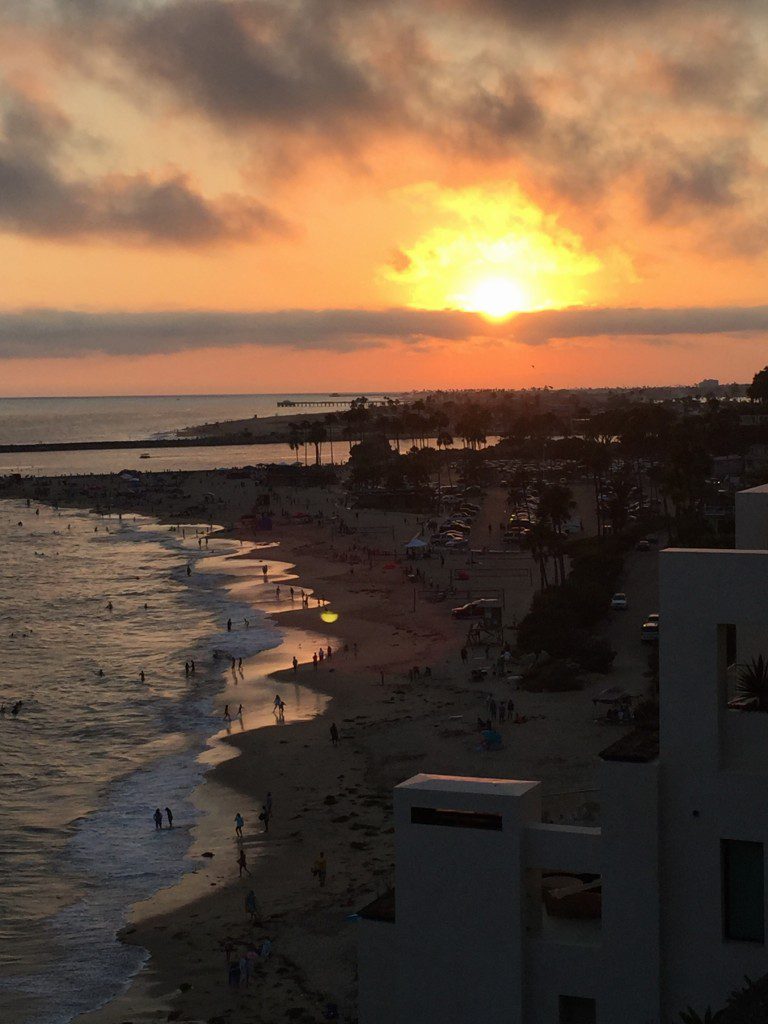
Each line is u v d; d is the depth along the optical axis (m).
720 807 20.73
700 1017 20.45
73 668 95.06
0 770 65.56
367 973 24.58
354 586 130.12
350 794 57.44
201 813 56.59
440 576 131.88
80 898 46.75
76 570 160.12
